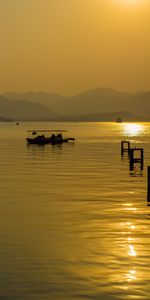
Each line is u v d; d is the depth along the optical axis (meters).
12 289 32.56
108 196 65.75
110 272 35.34
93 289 32.50
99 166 108.50
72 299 31.12
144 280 33.91
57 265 36.78
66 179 83.94
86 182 79.88
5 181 80.88
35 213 54.09
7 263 37.16
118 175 90.62
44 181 80.94
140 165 111.25
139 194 67.62
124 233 45.53
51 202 60.84
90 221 50.31
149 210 56.22
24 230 46.56
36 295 31.66
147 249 40.56
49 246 41.34
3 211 55.22
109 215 53.31
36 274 35.06
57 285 33.16
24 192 68.75
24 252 39.75
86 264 36.94
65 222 49.88
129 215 53.31
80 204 59.56
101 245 41.66
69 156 138.00
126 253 39.50
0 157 133.62
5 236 44.44
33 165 109.88
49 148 178.00
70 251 40.00
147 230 46.66
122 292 32.03
